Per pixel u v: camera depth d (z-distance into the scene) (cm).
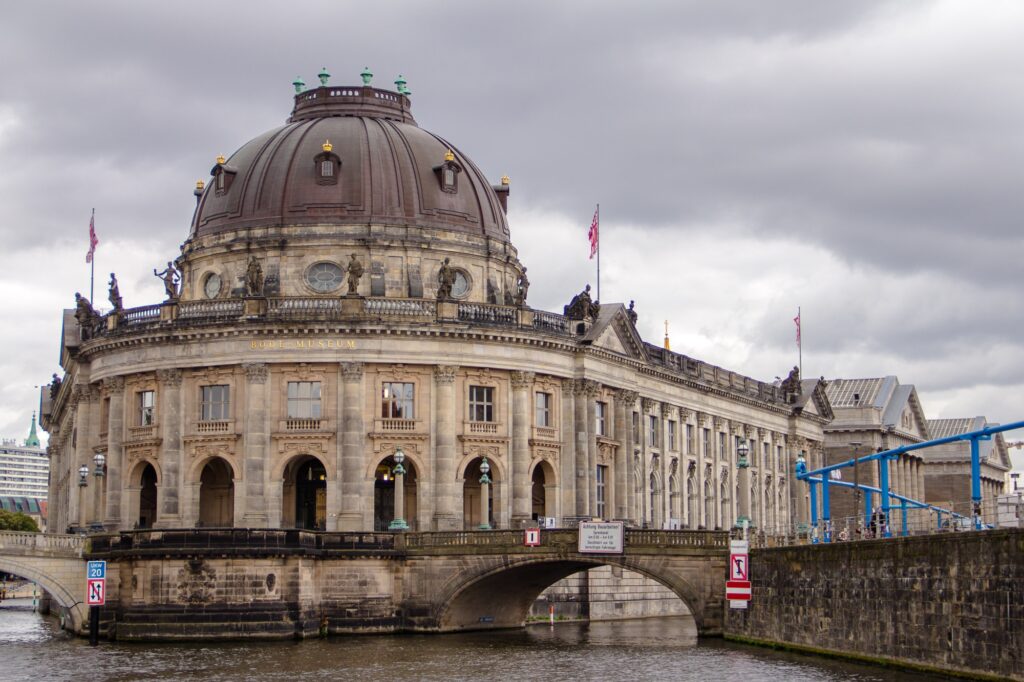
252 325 10906
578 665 7800
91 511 12006
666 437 13775
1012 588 5991
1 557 9525
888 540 7188
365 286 11750
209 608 9112
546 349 11719
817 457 17812
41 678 7262
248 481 10856
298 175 12025
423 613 9838
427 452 11075
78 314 12481
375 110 12888
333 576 9681
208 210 12325
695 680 6988
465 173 12588
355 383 10919
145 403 11525
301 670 7569
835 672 7094
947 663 6556
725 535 9456
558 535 9681
